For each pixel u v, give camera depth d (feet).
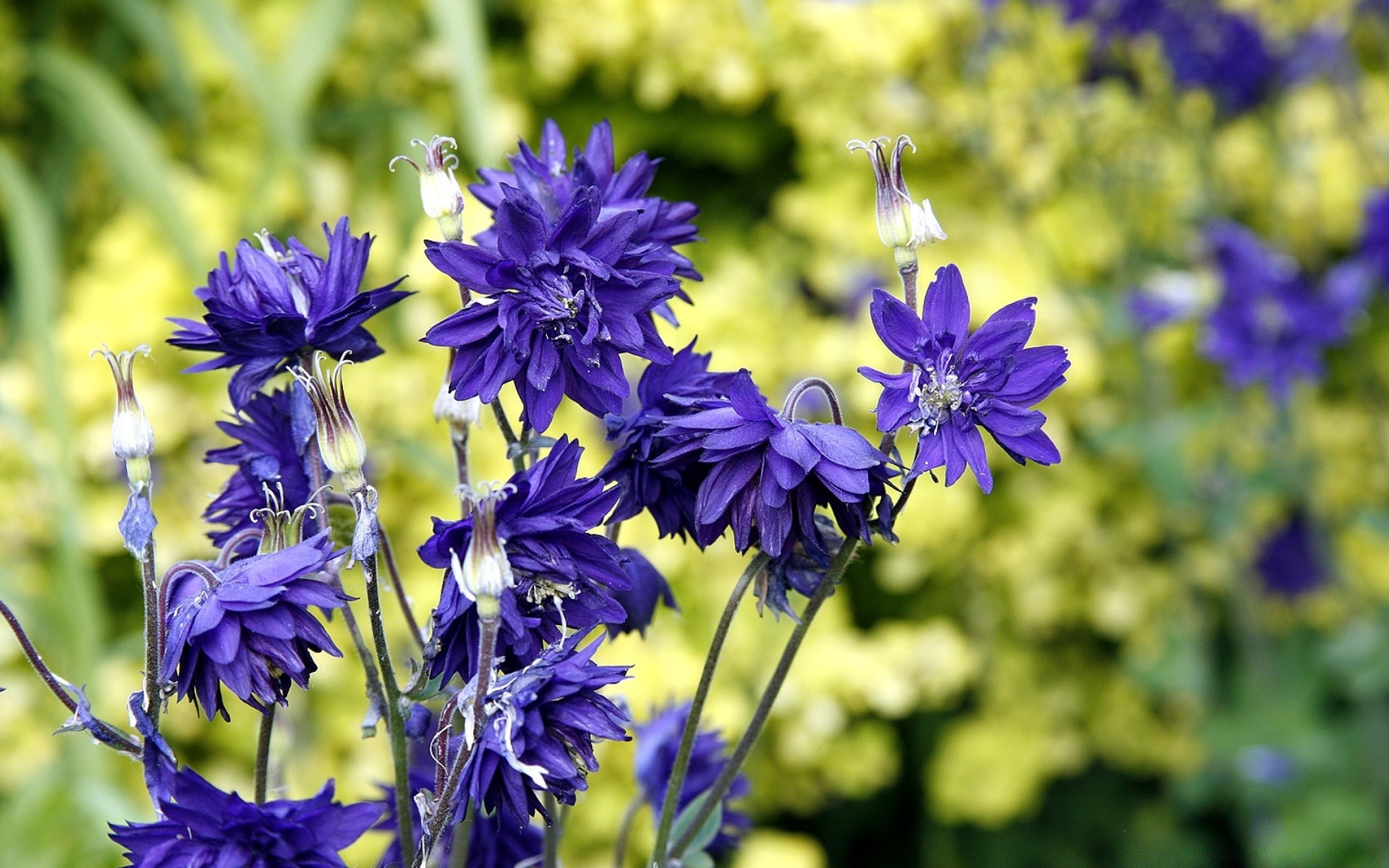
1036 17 5.86
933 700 5.95
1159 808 6.83
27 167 5.69
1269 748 5.87
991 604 6.41
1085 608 6.51
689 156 6.50
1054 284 6.10
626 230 2.43
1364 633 5.68
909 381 2.44
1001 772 6.11
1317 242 6.22
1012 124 6.13
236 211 5.41
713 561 5.29
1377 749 5.87
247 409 2.52
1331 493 6.60
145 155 4.76
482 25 5.94
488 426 5.02
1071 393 6.03
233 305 2.45
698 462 2.48
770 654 5.33
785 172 6.57
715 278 6.08
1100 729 6.47
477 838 2.63
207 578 2.37
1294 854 5.79
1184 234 6.37
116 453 2.37
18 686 4.66
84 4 5.73
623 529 5.15
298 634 2.37
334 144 5.80
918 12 5.90
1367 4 5.82
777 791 5.64
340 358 2.48
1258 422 6.21
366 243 2.44
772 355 5.83
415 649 3.46
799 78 5.96
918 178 6.30
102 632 4.67
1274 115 6.01
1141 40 5.83
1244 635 6.21
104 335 4.91
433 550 2.40
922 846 6.59
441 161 2.45
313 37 4.98
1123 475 6.38
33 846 4.28
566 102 6.30
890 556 5.90
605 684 2.39
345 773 4.64
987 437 6.12
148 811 4.53
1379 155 6.21
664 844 2.52
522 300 2.41
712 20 5.90
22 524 4.79
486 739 2.37
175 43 5.11
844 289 6.00
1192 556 6.49
